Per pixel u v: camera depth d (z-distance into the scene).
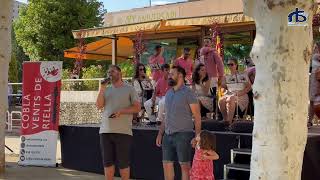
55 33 33.38
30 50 33.88
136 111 8.11
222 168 8.86
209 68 10.82
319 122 10.98
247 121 9.47
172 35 17.50
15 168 11.33
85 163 11.08
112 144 8.14
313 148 8.10
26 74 11.80
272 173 5.32
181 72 7.59
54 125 11.66
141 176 10.01
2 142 10.46
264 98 5.33
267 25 5.31
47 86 11.71
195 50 16.69
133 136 10.10
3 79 10.38
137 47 15.90
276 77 5.26
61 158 11.78
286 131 5.26
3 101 10.40
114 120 8.05
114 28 16.20
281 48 5.24
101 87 8.17
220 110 10.23
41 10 33.19
